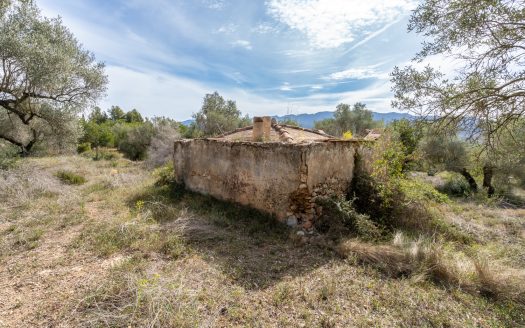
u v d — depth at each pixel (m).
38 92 9.38
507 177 12.49
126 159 21.12
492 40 3.69
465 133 4.38
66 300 3.01
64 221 5.54
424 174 16.39
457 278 3.68
